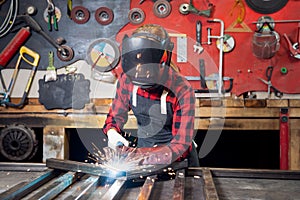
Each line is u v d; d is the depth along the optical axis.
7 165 1.73
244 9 3.01
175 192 1.26
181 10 3.02
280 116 2.98
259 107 3.00
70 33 3.16
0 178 1.57
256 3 2.98
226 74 3.04
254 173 1.63
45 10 3.17
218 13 3.03
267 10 2.98
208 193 1.25
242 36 3.02
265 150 3.59
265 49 2.96
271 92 3.02
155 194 1.35
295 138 2.98
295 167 2.98
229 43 3.01
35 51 3.19
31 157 3.16
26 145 3.12
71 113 3.12
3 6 3.20
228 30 3.02
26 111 3.16
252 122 3.01
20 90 3.20
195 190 1.42
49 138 3.13
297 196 1.37
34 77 3.19
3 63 3.16
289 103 2.98
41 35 3.16
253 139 3.61
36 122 3.15
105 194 1.25
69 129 3.24
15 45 3.15
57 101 3.13
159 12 3.06
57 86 3.13
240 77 3.03
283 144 2.98
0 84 3.21
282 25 2.99
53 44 3.15
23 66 3.20
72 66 3.16
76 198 1.21
